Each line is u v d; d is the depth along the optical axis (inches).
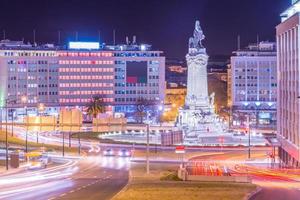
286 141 6988.2
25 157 7219.5
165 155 7716.5
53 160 7342.5
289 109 6879.9
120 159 7386.8
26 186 4667.8
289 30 6919.3
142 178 5251.0
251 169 6195.9
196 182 4616.1
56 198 3892.7
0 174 5792.3
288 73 6988.2
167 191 4045.3
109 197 3927.2
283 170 6087.6
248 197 3818.9
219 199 3708.2
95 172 6008.9
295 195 3971.5
